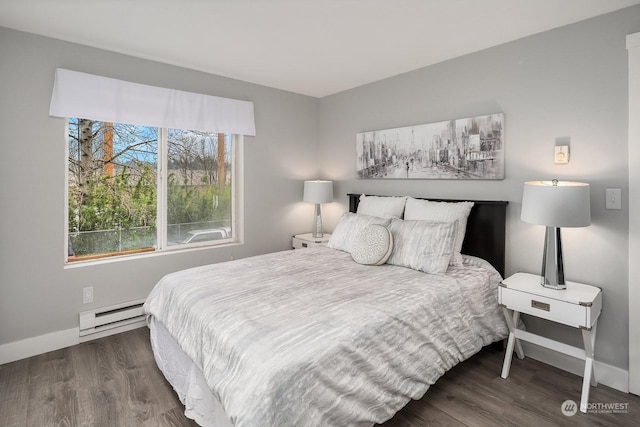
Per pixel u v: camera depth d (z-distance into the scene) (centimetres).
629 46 203
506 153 263
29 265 248
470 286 224
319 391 138
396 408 169
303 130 413
